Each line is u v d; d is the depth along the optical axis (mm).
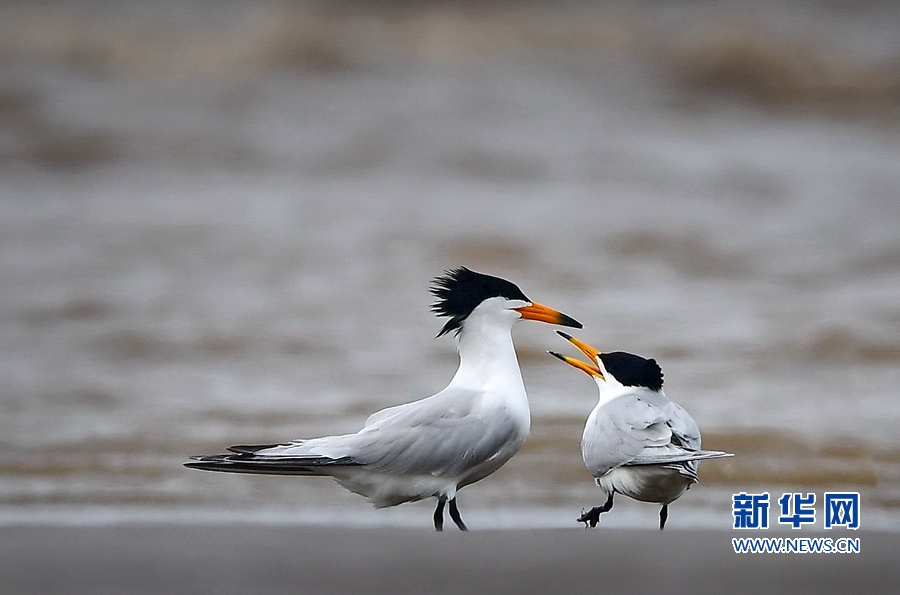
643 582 7316
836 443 11594
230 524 8961
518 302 9047
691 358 15055
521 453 11406
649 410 8578
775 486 10430
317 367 14938
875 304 17750
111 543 8172
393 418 8586
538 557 7816
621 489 8688
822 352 15234
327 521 9211
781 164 28688
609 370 9234
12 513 9414
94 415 12875
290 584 7180
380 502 8664
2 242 21875
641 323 16812
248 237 22141
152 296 18438
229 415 12875
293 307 17844
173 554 7867
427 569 7523
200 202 25016
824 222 23469
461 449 8523
